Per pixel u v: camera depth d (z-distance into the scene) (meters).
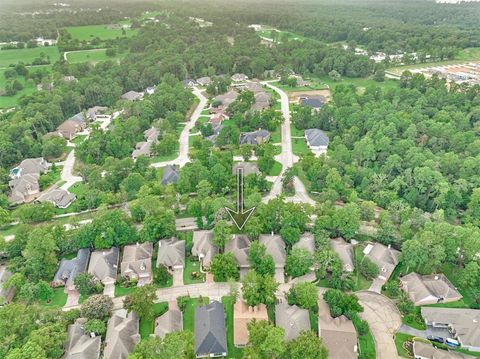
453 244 111.38
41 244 112.12
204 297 105.56
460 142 168.62
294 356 81.25
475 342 91.19
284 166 173.62
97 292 107.00
